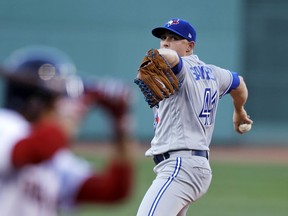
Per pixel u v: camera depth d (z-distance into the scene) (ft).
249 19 284.00
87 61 281.13
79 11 280.51
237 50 278.67
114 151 34.14
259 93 285.64
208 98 73.26
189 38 76.43
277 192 159.33
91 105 33.91
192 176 71.31
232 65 278.46
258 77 285.23
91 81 35.37
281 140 284.41
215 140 277.44
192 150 71.72
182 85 71.41
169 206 70.08
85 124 277.44
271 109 285.64
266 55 285.23
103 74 280.92
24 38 281.54
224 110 275.18
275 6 284.61
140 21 279.90
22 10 281.13
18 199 33.78
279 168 210.18
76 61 281.54
